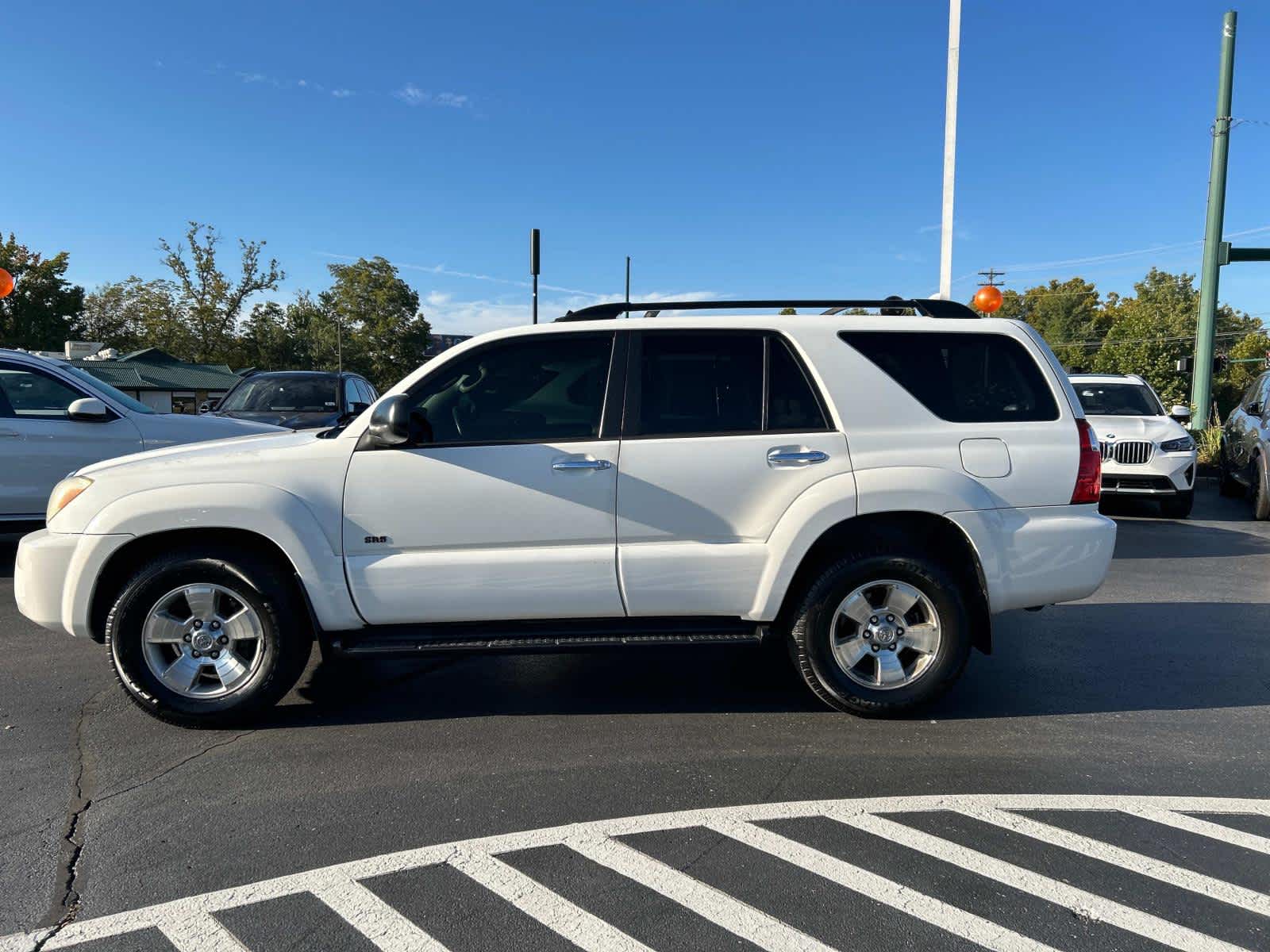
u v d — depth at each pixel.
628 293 22.91
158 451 4.23
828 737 4.02
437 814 3.29
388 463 3.97
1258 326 81.00
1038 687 4.70
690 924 2.60
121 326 65.94
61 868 2.92
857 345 4.17
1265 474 10.55
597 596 4.03
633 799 3.40
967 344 4.22
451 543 3.99
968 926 2.59
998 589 4.08
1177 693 4.61
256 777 3.61
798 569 4.07
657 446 4.02
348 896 2.76
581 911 2.67
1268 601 6.64
